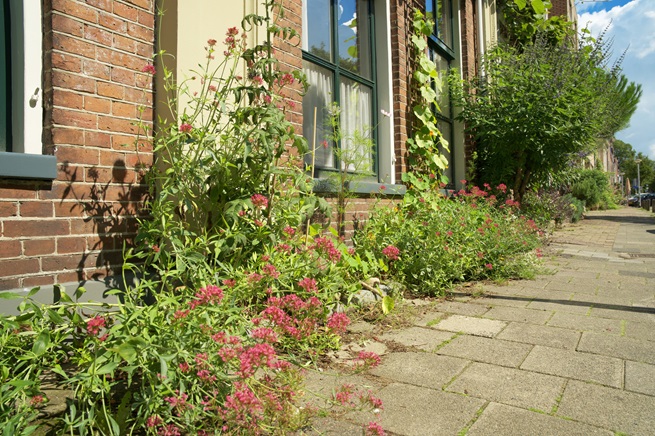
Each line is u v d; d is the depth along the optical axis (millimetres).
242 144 2984
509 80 8219
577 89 8016
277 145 3262
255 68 3139
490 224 5539
